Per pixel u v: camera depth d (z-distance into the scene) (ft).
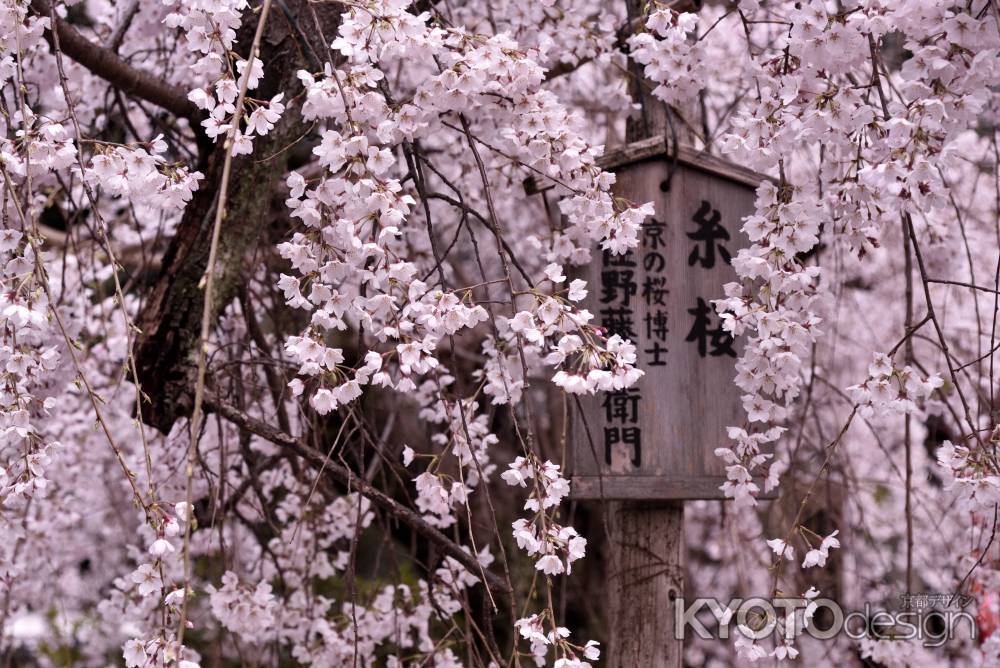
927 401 10.11
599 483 7.67
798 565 12.16
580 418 8.04
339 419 11.23
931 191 5.96
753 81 7.79
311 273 6.25
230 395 8.93
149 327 8.05
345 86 5.88
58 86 8.31
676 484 7.94
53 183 9.28
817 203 6.58
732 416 8.00
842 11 6.48
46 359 6.23
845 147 7.06
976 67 5.55
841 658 12.30
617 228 6.77
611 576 9.16
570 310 6.02
